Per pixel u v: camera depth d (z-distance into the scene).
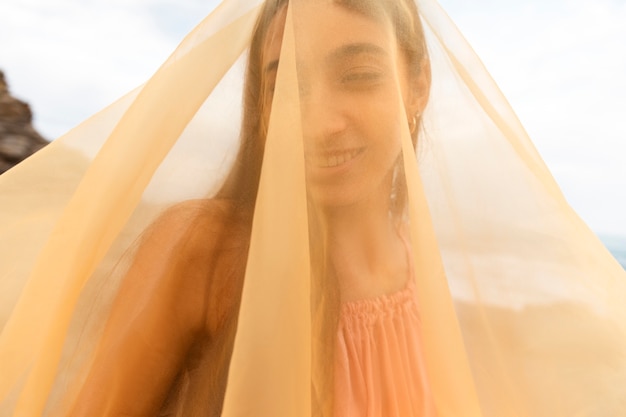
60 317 0.69
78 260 0.70
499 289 0.78
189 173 0.78
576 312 0.78
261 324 0.59
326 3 0.75
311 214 0.74
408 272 0.92
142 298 0.73
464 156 0.82
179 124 0.76
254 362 0.58
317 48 0.75
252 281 0.61
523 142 0.85
